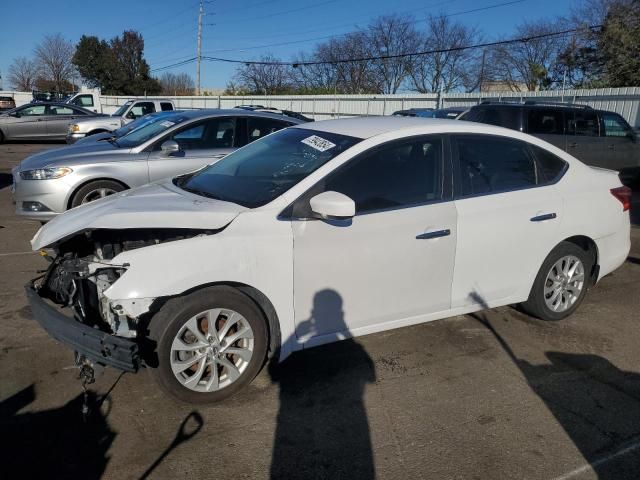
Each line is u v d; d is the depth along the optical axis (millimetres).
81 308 3189
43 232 3355
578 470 2744
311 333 3385
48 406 3146
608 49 29109
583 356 3941
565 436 3012
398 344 4047
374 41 49688
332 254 3316
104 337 2781
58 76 69000
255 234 3125
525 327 4398
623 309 4832
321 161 3473
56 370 3531
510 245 3990
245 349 3217
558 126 10312
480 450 2873
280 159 3770
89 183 6395
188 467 2684
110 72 65375
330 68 53375
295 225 3221
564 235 4273
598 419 3178
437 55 47094
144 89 67625
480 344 4082
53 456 2725
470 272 3869
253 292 3201
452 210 3701
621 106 19578
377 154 3535
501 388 3482
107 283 3051
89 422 3010
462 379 3576
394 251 3498
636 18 28375
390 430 3021
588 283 4621
